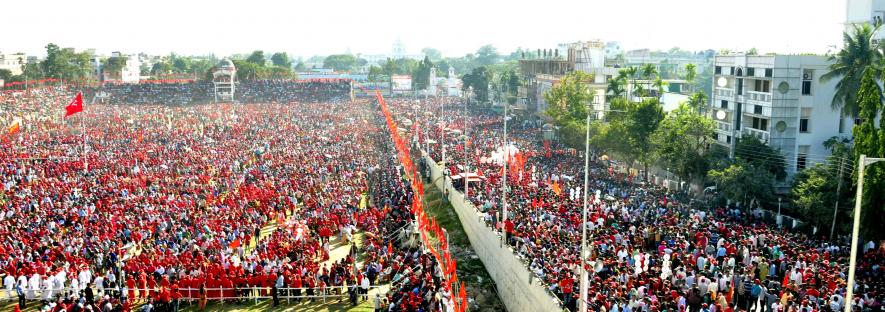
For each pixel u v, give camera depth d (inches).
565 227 1813.5
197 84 7480.3
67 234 1940.2
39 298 1550.2
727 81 3002.0
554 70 5979.3
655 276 1401.3
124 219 2086.6
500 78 7849.4
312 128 4722.0
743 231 1753.2
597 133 3287.4
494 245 1851.6
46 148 3489.2
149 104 6924.2
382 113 5930.1
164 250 1791.3
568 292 1298.0
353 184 2856.8
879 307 1216.8
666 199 2230.6
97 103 6786.4
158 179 2819.9
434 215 2591.0
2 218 2089.1
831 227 1877.5
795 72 2613.2
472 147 3577.8
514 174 2603.3
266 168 3112.7
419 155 3752.5
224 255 1784.0
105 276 1660.9
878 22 2529.5
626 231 1828.2
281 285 1599.4
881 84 2422.5
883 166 1675.7
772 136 2650.1
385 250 1884.8
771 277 1392.7
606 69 5083.7
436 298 1413.6
